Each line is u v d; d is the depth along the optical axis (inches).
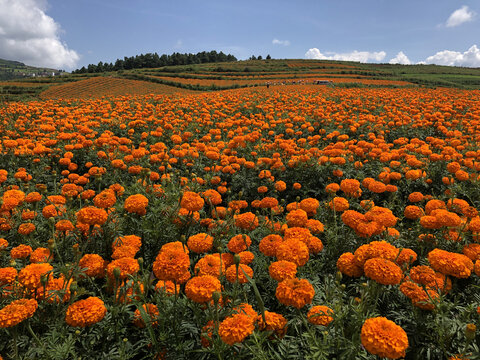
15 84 2506.2
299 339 87.0
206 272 100.6
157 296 93.0
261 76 2677.2
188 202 135.9
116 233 131.0
